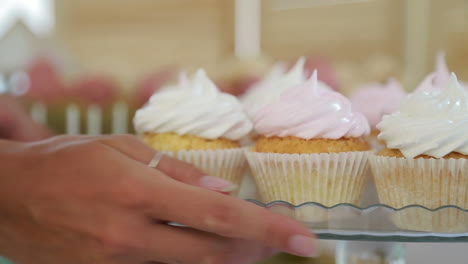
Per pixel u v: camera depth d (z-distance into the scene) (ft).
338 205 1.13
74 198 1.02
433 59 2.78
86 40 3.32
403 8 2.91
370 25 3.01
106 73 3.08
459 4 2.67
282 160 1.35
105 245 1.01
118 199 1.01
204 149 1.41
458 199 1.26
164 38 3.25
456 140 1.24
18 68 2.65
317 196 1.36
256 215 1.00
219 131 1.43
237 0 3.17
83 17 3.31
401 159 1.27
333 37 3.10
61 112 2.07
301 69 1.67
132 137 1.18
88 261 1.04
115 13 3.25
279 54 3.20
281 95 1.41
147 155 1.15
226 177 1.44
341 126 1.34
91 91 2.11
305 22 3.13
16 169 1.07
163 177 1.04
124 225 1.01
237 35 3.22
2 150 1.11
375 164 1.32
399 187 1.29
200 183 1.11
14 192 1.05
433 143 1.25
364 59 3.03
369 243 1.25
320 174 1.34
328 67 2.28
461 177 1.25
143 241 1.02
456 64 2.63
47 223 1.04
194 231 1.03
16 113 1.92
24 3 3.14
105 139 1.16
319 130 1.34
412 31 2.85
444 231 1.14
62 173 1.04
